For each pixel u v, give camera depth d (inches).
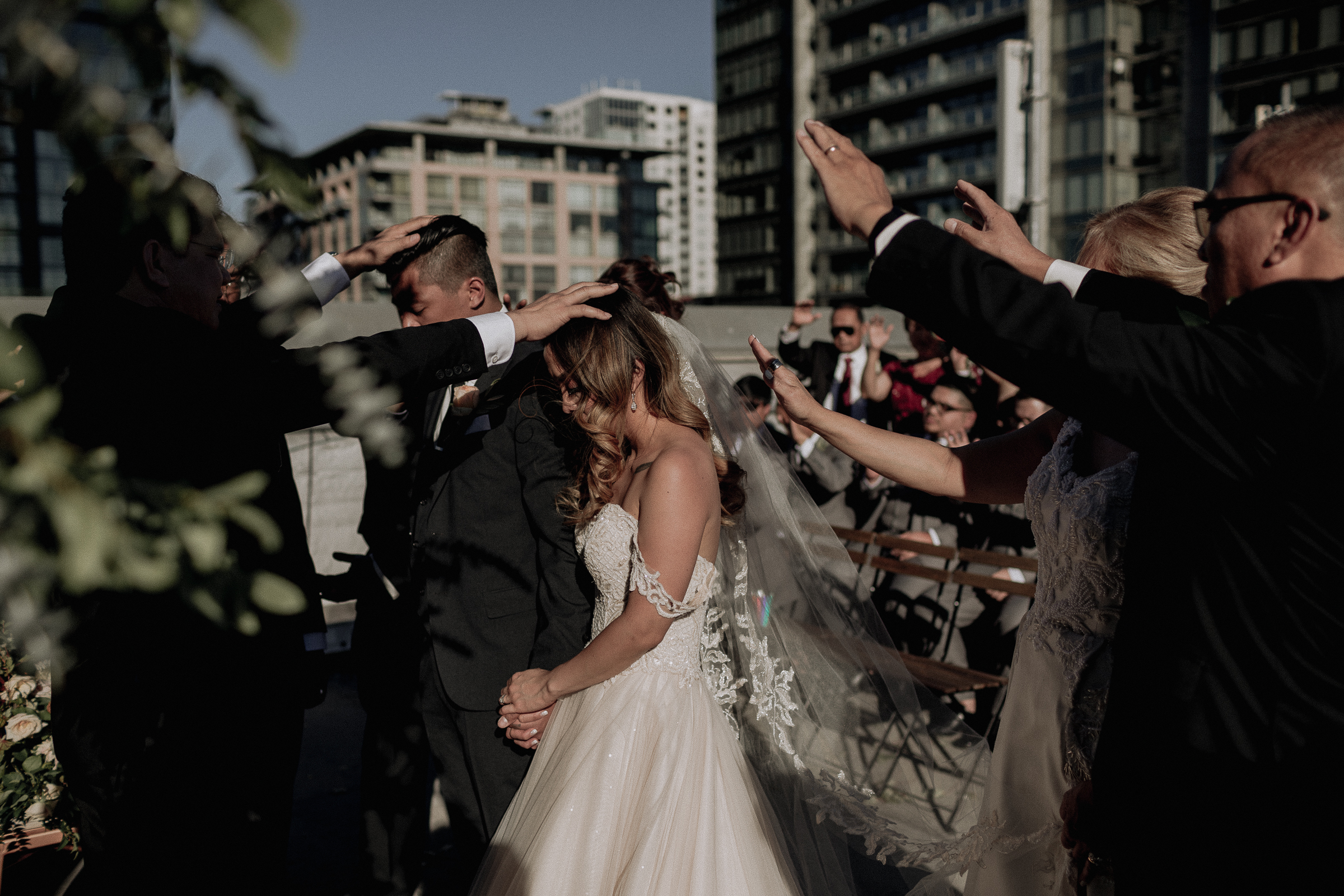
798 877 85.5
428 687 94.0
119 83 21.8
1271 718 46.2
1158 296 63.6
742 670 88.3
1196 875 48.5
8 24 20.5
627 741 75.5
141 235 47.5
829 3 2568.9
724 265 2945.4
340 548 208.5
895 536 162.4
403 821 103.1
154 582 25.2
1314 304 42.4
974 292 46.5
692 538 74.5
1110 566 61.1
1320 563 44.3
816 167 54.2
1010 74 324.8
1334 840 44.6
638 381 79.5
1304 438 42.6
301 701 80.0
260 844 77.1
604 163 3558.1
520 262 3442.4
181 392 63.1
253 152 23.0
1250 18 1045.8
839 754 93.1
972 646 166.9
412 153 3272.6
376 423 41.8
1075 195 1198.9
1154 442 45.5
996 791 71.6
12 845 91.7
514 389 90.0
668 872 73.4
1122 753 52.3
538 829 74.9
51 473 24.4
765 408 196.9
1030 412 157.4
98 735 68.3
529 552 90.5
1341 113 46.0
